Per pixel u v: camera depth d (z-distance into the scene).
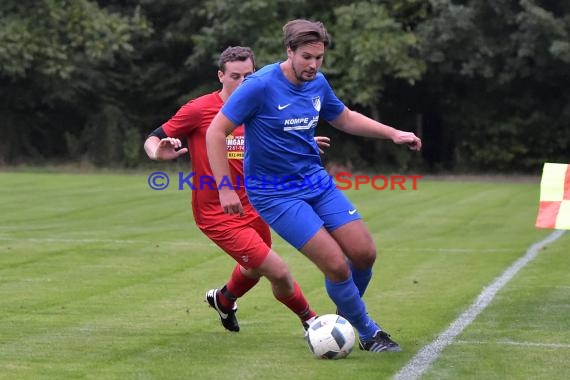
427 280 26.48
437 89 84.44
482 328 19.50
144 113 94.12
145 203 50.28
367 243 16.70
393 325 19.92
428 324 19.98
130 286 25.53
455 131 86.38
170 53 93.25
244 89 16.14
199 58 85.38
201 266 29.25
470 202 52.50
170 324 20.28
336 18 83.94
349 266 17.20
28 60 81.31
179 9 90.44
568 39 74.19
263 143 16.38
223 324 19.45
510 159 84.50
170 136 18.58
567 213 21.08
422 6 80.88
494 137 84.38
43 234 37.09
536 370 15.62
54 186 61.34
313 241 16.22
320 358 16.55
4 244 33.94
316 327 16.67
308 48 15.82
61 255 31.39
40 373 15.53
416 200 53.75
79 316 21.17
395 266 29.36
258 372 15.57
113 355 17.00
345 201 16.89
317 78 16.83
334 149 88.06
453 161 87.75
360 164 87.88
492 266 29.17
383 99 87.69
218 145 16.30
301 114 16.39
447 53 78.81
